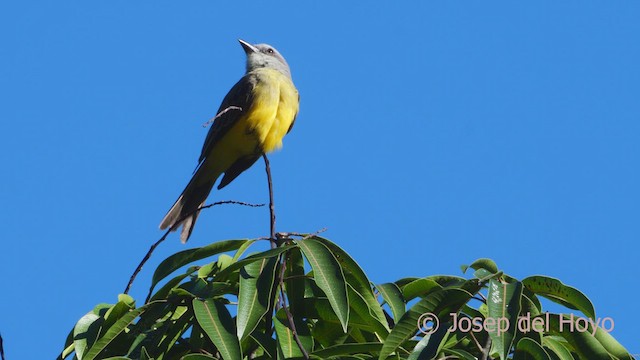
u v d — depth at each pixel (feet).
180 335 21.38
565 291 20.42
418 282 22.03
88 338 20.29
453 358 20.30
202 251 21.47
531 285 20.80
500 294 18.47
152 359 19.11
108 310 20.58
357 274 20.92
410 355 18.39
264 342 20.20
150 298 20.77
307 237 21.09
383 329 20.70
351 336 21.54
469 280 19.76
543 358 18.38
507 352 17.37
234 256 21.66
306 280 21.65
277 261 20.35
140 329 20.61
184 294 20.38
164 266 21.49
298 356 19.62
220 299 21.81
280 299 21.50
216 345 18.84
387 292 21.31
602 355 19.67
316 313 21.35
